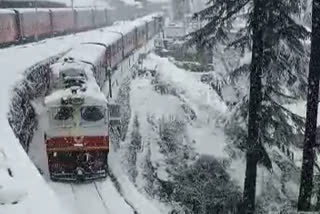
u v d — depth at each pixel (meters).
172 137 21.42
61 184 14.67
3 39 27.66
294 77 15.39
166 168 18.94
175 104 25.30
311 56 14.98
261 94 15.30
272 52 15.03
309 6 16.31
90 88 15.69
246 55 18.50
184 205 16.95
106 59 28.16
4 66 19.72
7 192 7.52
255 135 15.56
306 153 15.84
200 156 20.11
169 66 33.69
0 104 14.07
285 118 16.88
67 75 16.44
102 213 13.00
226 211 17.58
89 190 14.38
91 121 14.99
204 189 18.25
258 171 19.70
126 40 38.81
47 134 14.77
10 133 11.08
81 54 22.86
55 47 27.44
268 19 14.64
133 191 14.78
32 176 8.41
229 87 20.64
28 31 31.94
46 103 14.70
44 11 35.41
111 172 15.97
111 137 19.47
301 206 16.31
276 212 17.50
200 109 25.05
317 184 18.55
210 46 15.73
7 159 9.15
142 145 20.23
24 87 17.88
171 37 48.41
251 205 16.16
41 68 21.66
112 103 16.88
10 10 29.42
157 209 14.15
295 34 14.92
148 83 29.88
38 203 7.38
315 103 15.34
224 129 21.88
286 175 19.70
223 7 15.41
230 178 19.05
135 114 23.77
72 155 14.77
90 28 50.12
